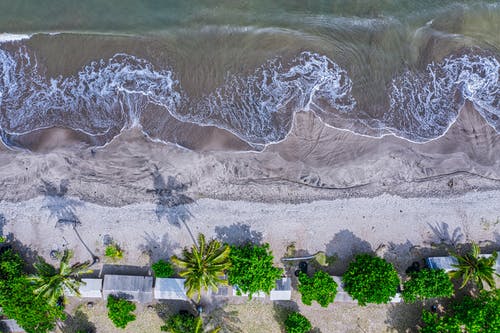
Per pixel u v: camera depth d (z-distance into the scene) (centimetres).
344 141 2981
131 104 2995
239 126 2986
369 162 2964
